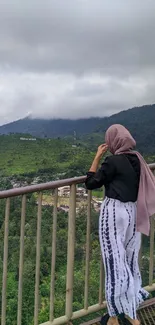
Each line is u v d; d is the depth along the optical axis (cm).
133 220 264
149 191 266
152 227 333
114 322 275
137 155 268
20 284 271
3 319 265
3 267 265
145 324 305
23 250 270
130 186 260
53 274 284
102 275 308
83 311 303
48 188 276
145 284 351
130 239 267
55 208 283
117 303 263
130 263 271
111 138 270
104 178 261
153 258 341
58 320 292
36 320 279
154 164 329
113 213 261
